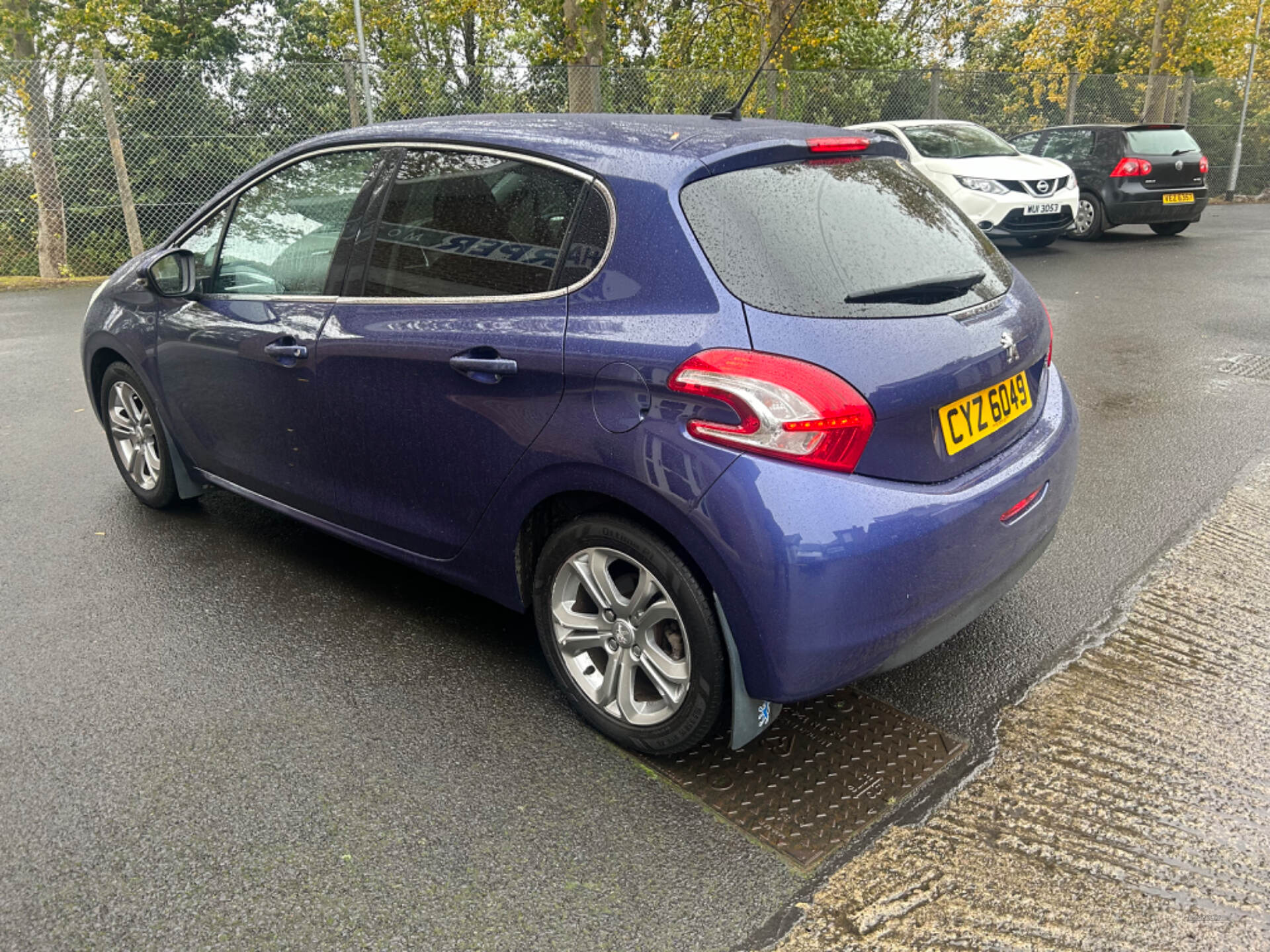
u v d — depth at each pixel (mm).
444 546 3047
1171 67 22891
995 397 2645
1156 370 6715
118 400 4355
